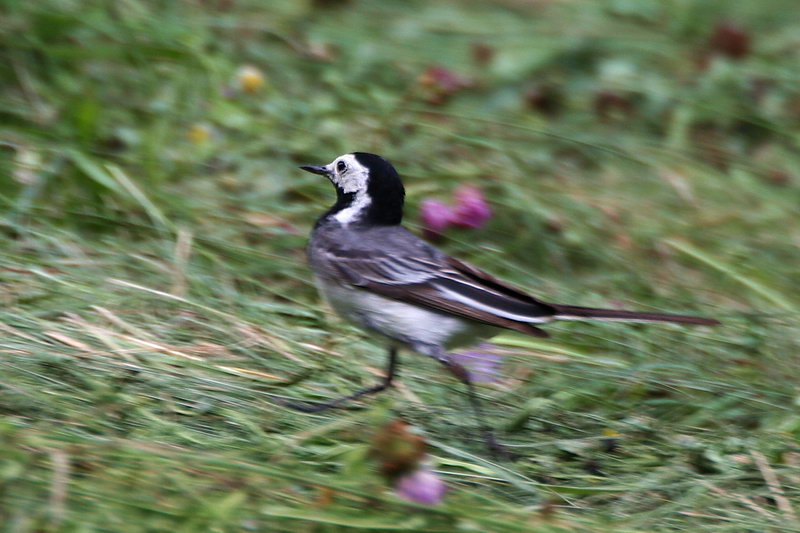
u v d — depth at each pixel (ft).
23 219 36.83
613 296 39.22
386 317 30.37
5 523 21.98
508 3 61.93
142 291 33.99
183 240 37.06
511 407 32.27
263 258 37.40
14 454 23.57
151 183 39.40
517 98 50.34
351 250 31.14
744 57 56.39
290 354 32.89
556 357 34.83
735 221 44.19
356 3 58.54
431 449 29.01
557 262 40.57
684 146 49.39
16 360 29.12
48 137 40.29
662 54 55.98
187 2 52.01
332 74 48.93
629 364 34.78
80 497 23.06
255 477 24.61
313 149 43.55
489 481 27.81
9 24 44.21
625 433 30.99
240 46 49.93
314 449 27.27
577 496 27.55
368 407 31.14
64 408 27.25
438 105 48.70
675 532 26.12
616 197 44.50
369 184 32.78
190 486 23.97
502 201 41.91
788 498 27.91
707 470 29.19
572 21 59.93
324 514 23.71
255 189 41.24
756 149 50.44
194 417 28.48
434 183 42.78
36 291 33.22
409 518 24.08
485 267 39.60
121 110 43.55
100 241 36.96
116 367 29.78
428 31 56.34
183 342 32.50
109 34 45.44
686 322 29.25
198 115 44.29
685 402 32.32
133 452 24.64
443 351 30.19
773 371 34.88
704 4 62.44
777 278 41.16
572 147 47.37
